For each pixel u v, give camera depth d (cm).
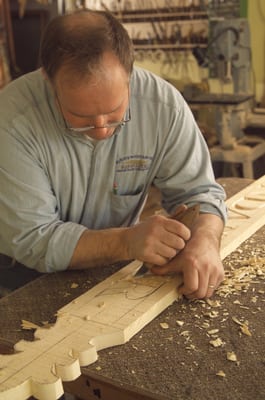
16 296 116
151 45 365
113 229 122
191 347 94
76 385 91
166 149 132
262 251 133
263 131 330
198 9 339
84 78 96
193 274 110
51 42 100
